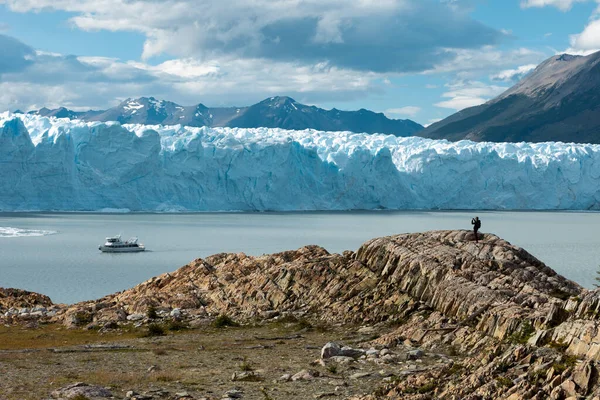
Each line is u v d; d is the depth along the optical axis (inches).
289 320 1806.1
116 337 1720.0
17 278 4355.3
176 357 1411.2
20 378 1209.4
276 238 7377.0
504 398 836.6
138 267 5009.8
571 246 6835.6
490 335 1364.4
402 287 1769.2
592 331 868.6
